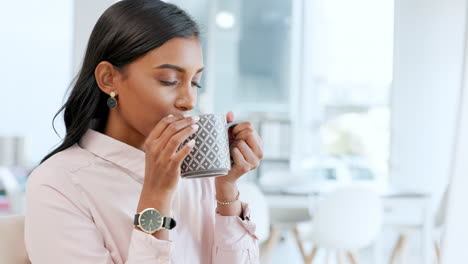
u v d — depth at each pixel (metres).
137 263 0.81
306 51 6.31
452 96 2.80
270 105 6.66
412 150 3.48
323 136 6.23
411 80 3.12
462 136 1.30
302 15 6.34
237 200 1.01
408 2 2.82
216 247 1.00
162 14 0.86
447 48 2.75
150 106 0.86
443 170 3.19
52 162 0.90
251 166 0.95
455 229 1.29
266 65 6.64
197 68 0.88
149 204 0.82
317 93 6.30
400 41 2.92
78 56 1.22
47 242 0.85
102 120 0.98
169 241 0.82
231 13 6.59
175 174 0.79
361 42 6.15
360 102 6.16
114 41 0.88
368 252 4.71
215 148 0.80
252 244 1.02
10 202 3.70
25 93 4.89
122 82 0.88
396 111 3.47
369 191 3.24
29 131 4.92
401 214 4.03
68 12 4.84
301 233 3.48
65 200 0.87
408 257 4.05
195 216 0.99
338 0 6.23
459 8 2.65
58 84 4.88
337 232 3.24
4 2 4.77
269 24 6.63
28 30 4.86
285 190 3.58
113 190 0.91
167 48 0.85
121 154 0.92
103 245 0.88
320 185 3.93
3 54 4.80
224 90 6.63
